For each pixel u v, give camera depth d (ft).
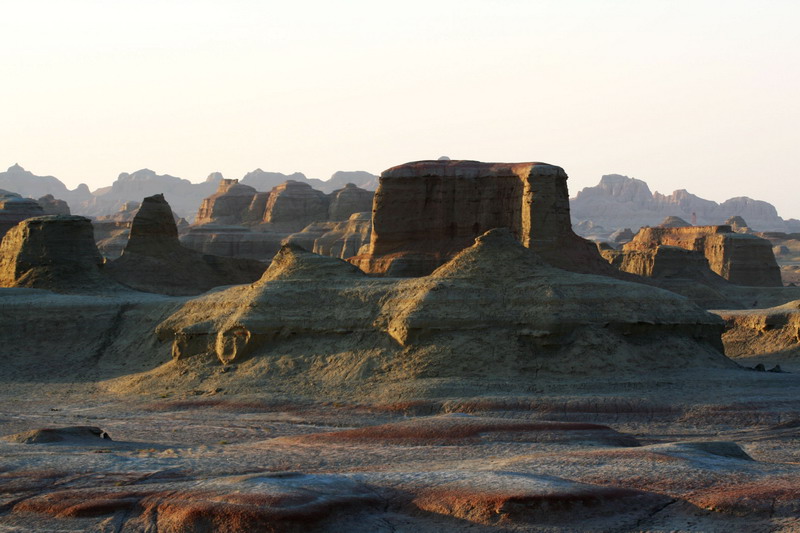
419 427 136.87
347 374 196.24
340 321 208.64
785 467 104.37
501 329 196.95
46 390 219.82
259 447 132.98
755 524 85.71
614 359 192.24
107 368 241.14
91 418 178.40
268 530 85.76
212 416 177.78
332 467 116.57
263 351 211.20
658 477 99.66
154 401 196.03
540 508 89.40
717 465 104.37
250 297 219.82
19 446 131.64
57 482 106.63
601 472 102.42
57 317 266.16
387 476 102.99
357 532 87.61
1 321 264.11
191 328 220.23
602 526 87.61
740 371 200.13
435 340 196.95
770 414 164.45
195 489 96.27
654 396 176.35
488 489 93.61
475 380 186.91
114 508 94.12
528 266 209.26
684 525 87.35
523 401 172.76
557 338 193.36
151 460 118.73
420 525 90.27
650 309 204.03
